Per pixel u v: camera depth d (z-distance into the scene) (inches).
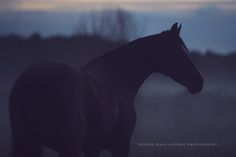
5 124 978.1
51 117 372.2
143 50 465.4
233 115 1197.1
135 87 466.6
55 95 372.5
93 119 395.5
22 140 377.7
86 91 389.1
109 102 416.5
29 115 373.1
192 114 1199.6
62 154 376.2
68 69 384.5
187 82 464.4
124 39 1456.7
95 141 405.4
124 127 443.2
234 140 822.5
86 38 1534.2
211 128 960.3
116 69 458.0
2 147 701.3
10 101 379.6
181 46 466.9
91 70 442.3
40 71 377.7
